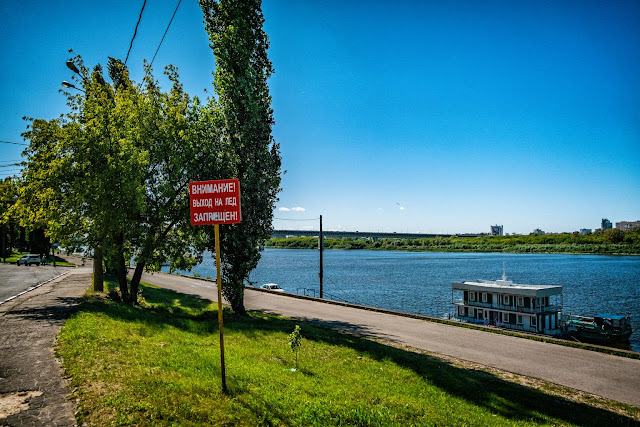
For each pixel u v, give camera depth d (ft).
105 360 27.12
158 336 38.68
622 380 41.27
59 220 57.93
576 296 204.95
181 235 69.10
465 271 346.13
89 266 193.16
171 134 63.21
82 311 44.06
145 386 22.76
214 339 43.65
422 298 183.01
